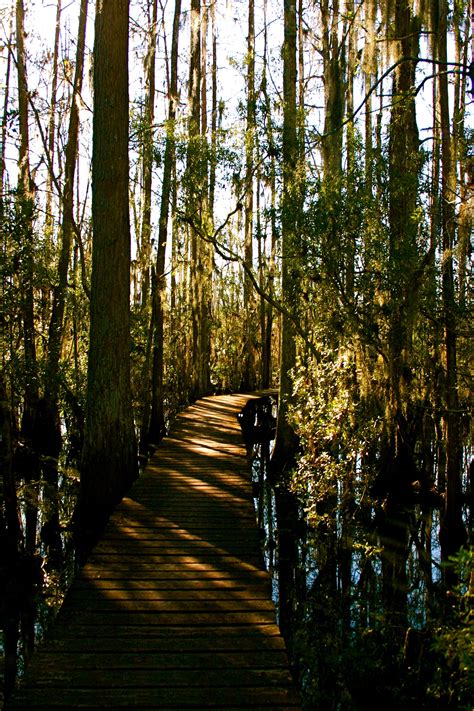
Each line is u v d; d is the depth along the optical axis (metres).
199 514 6.32
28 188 11.07
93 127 7.51
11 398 9.02
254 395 19.25
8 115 9.09
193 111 14.27
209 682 3.32
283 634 5.18
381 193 7.68
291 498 9.66
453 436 7.60
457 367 8.48
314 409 8.87
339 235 7.79
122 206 7.50
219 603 4.30
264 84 10.44
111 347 7.43
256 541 5.54
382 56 7.99
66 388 11.38
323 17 11.20
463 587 3.87
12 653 5.04
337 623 5.43
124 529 5.86
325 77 10.84
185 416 13.88
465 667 3.12
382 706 4.05
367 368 8.05
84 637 3.81
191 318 18.62
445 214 7.59
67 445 13.05
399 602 5.87
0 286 8.25
